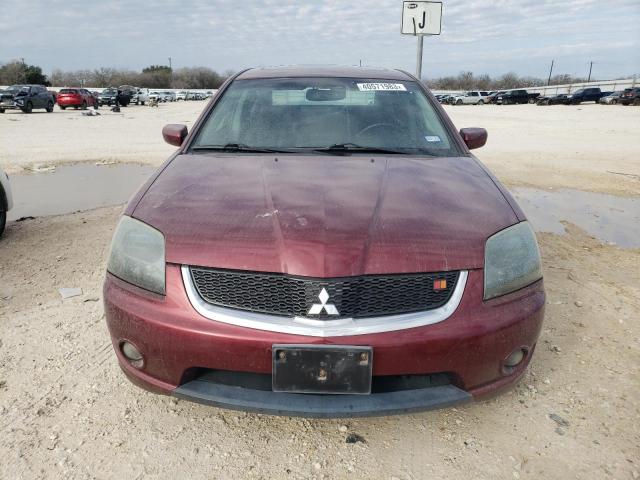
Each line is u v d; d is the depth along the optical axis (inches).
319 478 76.1
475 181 96.4
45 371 100.1
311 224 76.7
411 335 70.9
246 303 72.8
